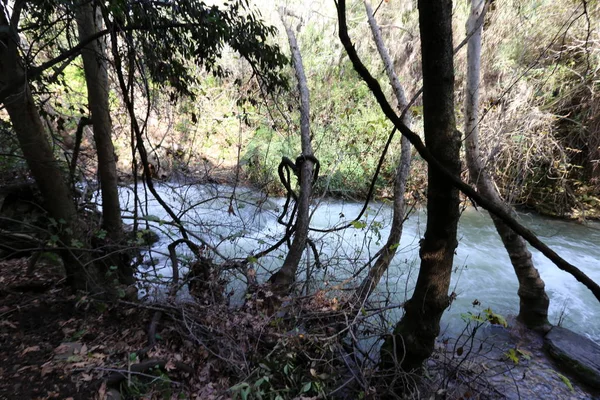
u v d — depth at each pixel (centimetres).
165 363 252
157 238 577
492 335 390
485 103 704
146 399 225
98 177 416
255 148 817
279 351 253
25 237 325
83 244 301
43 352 254
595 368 313
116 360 251
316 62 998
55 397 213
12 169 500
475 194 141
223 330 272
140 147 316
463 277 568
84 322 292
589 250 684
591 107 729
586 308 480
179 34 315
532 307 389
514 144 721
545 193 879
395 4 999
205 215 632
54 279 369
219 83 809
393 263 545
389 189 862
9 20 241
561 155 804
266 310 290
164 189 719
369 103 966
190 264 349
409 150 390
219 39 305
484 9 229
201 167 736
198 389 243
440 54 156
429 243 200
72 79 791
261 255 381
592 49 645
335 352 279
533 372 320
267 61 349
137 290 346
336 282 384
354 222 356
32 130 265
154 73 328
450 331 406
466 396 258
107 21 246
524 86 722
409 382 241
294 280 338
